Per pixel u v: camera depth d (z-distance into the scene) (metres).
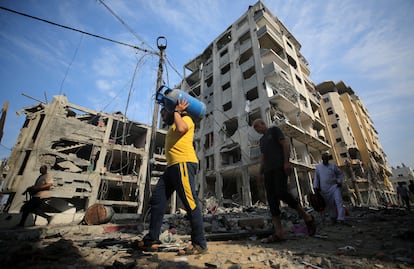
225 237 2.91
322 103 35.28
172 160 2.05
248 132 19.19
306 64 30.70
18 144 13.16
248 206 16.08
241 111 20.72
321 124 25.05
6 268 1.36
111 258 1.68
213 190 22.14
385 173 38.75
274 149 2.78
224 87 25.05
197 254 1.81
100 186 15.06
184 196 1.93
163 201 2.09
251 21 24.31
